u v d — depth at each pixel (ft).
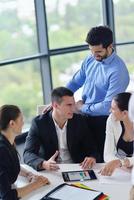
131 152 8.30
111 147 8.36
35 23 13.73
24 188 6.87
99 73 9.48
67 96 8.64
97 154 8.83
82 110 9.64
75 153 9.07
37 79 13.97
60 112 8.70
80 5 14.79
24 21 13.32
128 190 6.66
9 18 12.82
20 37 13.29
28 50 13.66
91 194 6.48
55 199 6.37
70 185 6.90
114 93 9.02
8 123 7.08
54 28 14.02
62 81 14.43
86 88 9.92
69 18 14.43
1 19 12.60
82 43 14.97
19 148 12.23
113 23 16.24
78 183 7.08
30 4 13.41
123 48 16.52
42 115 9.12
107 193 6.59
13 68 13.10
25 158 8.47
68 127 8.93
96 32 8.94
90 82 9.77
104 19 16.07
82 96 10.01
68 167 7.95
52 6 13.82
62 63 14.39
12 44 13.07
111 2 16.03
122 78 9.09
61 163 8.64
